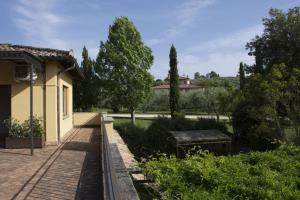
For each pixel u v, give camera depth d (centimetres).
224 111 3169
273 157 831
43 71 1316
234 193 614
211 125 2941
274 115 2281
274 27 2689
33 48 1423
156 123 2847
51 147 1285
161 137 2728
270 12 2711
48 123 1324
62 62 1389
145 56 4225
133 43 4197
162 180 604
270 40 2698
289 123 2394
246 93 2548
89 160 1034
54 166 941
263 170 724
